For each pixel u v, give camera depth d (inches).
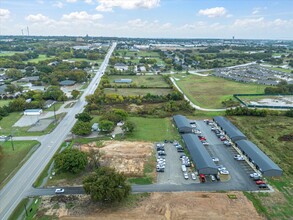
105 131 4456.2
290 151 3759.8
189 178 3088.1
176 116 5004.9
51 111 5625.0
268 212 2493.8
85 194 2773.1
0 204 2640.3
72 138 4200.3
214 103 6210.6
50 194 2787.9
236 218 2404.0
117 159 3516.2
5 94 6815.9
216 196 2733.8
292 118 5167.3
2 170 3265.3
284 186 2933.1
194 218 2401.6
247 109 5310.0
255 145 3814.0
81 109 5757.9
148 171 3238.2
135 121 4968.0
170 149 3846.0
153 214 2453.2
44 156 3634.4
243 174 3189.0
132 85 7780.5
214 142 4114.2
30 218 2426.2
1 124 4842.5
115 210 2509.8
